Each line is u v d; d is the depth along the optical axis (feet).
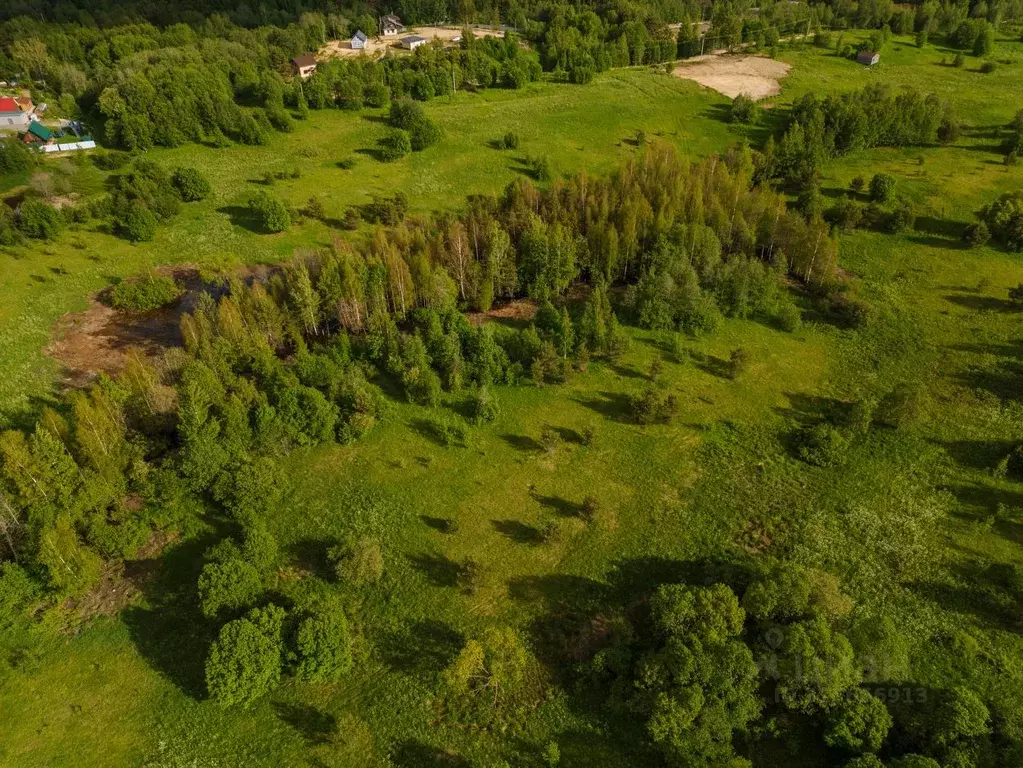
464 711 149.07
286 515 191.93
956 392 227.81
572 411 225.15
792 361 244.83
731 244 288.71
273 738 146.20
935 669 151.94
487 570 177.47
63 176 345.31
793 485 197.36
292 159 384.88
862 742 133.39
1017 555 175.63
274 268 297.12
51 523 171.22
